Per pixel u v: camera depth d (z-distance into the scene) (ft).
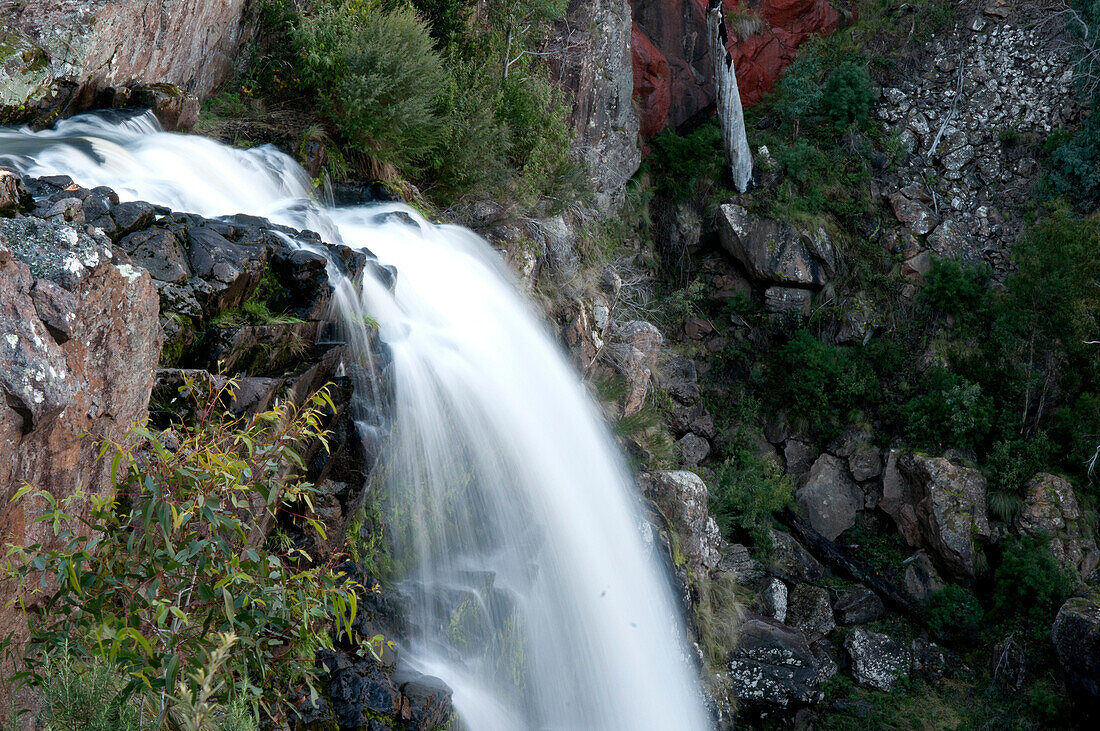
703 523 50.83
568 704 31.58
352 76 36.99
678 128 76.89
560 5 51.44
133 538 11.88
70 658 11.80
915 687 58.13
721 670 49.03
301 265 21.72
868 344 71.31
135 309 14.46
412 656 22.70
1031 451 64.64
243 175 30.99
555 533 33.94
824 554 64.08
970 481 63.16
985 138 77.30
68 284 13.01
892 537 65.87
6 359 11.82
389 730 18.81
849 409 69.31
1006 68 78.69
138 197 24.59
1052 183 74.23
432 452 27.63
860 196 75.10
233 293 20.11
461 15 47.24
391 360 25.11
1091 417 65.41
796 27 81.61
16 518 12.32
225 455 12.72
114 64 31.19
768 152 74.95
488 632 25.94
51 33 29.01
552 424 37.86
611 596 37.50
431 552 26.78
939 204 75.41
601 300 49.29
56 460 12.96
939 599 61.26
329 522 21.04
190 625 12.67
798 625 60.08
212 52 38.01
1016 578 60.18
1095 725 53.62
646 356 52.90
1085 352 65.98
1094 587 59.57
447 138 41.91
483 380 31.94
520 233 42.75
